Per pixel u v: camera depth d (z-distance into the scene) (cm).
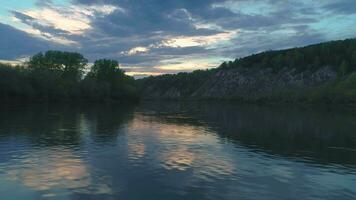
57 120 6719
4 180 2453
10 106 10688
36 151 3469
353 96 17350
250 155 3588
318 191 2416
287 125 6912
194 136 4916
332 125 7044
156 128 5841
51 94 13900
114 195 2220
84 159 3161
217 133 5359
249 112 11425
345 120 8331
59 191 2256
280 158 3491
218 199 2205
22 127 5406
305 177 2770
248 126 6575
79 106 12600
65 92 14388
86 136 4612
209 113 10625
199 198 2211
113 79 18288
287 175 2814
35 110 9356
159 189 2361
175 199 2184
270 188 2453
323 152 3909
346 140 4891
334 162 3362
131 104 16600
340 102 17838
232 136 5041
